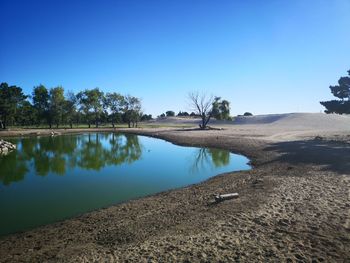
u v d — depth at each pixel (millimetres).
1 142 42844
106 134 73562
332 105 43906
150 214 13203
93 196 17859
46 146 47531
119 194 18156
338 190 14156
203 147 40812
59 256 9398
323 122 97750
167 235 10234
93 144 50500
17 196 18141
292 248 8492
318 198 13000
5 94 85812
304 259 7855
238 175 20516
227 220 11078
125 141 55281
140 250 9164
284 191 14516
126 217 13062
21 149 43562
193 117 166375
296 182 16312
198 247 8961
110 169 26969
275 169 21328
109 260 8633
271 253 8273
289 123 98688
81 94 98750
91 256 9102
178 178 22453
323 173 18359
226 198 13977
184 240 9594
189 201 14797
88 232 11609
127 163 30297
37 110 94062
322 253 8125
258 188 15625
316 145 32969
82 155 37250
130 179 22391
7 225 13266
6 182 22000
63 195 18219
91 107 99750
